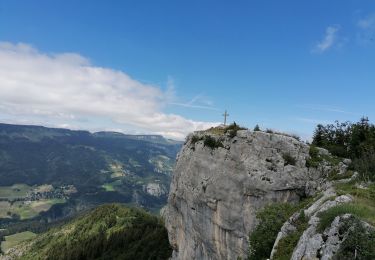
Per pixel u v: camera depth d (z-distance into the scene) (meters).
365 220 23.33
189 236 55.00
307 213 31.39
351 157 50.94
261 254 35.53
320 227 24.77
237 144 48.97
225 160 49.06
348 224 22.67
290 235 29.73
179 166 58.38
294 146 47.81
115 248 131.00
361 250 21.08
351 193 31.03
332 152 52.84
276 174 45.53
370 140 49.41
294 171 45.75
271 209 38.69
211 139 52.00
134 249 110.31
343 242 22.09
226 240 47.00
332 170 45.81
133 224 158.38
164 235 106.12
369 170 39.09
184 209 56.31
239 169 47.38
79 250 143.12
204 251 51.19
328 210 25.97
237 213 46.00
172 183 61.72
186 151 57.12
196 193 51.62
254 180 45.69
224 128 53.84
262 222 37.69
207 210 50.03
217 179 48.81
